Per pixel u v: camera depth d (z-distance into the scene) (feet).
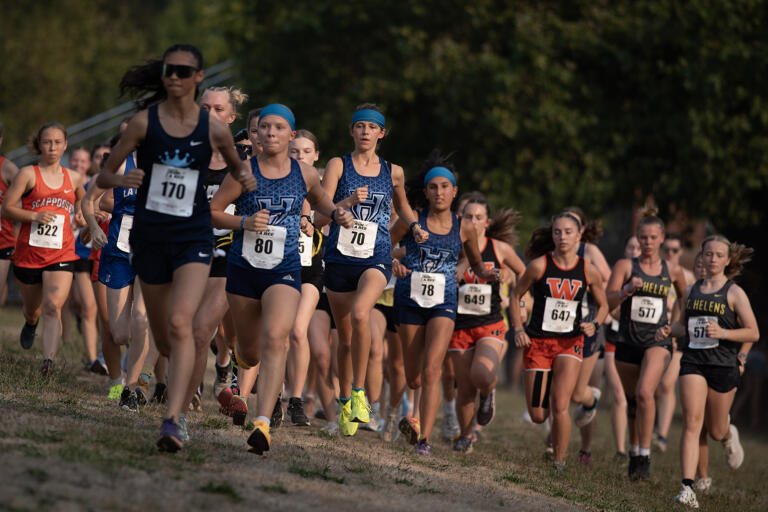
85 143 250.37
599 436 133.39
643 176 194.39
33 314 96.27
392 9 197.06
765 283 222.69
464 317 90.27
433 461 76.48
